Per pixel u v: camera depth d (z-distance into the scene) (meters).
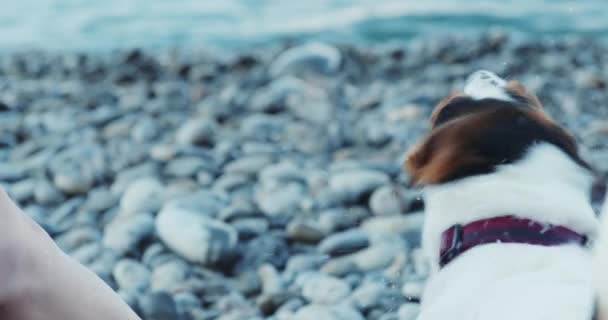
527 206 1.11
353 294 1.62
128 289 1.66
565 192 1.12
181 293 1.67
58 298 1.05
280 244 1.82
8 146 2.69
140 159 2.38
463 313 1.06
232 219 1.90
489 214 1.12
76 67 3.81
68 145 2.57
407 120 2.78
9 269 1.04
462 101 1.20
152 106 3.07
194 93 3.25
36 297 1.04
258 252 1.79
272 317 1.59
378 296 1.60
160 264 1.77
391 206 1.94
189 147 2.44
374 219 1.90
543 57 3.66
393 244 1.77
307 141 2.56
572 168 1.14
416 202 1.95
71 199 2.18
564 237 1.10
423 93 3.06
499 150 1.14
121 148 2.48
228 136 2.65
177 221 1.81
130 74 3.59
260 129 2.66
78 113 3.03
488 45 3.83
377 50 3.84
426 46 3.88
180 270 1.73
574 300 1.02
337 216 1.89
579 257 1.08
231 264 1.77
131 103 3.13
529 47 3.80
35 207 2.11
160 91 3.30
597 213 1.15
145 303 1.58
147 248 1.82
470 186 1.13
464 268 1.10
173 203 1.93
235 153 2.42
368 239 1.79
